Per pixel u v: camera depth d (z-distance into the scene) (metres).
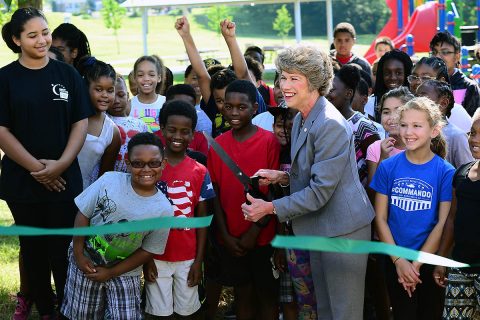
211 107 5.65
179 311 4.50
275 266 4.50
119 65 27.38
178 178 4.43
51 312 4.88
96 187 4.14
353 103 5.52
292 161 4.06
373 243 3.06
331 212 3.95
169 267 4.41
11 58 27.89
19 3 6.46
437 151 4.45
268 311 4.62
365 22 54.69
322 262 4.04
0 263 6.32
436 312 4.28
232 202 4.54
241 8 61.84
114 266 4.13
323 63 3.92
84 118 4.62
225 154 4.14
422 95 4.88
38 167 4.41
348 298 3.99
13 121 4.49
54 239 4.62
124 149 5.25
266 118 5.23
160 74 6.44
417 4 17.83
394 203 4.18
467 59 11.91
